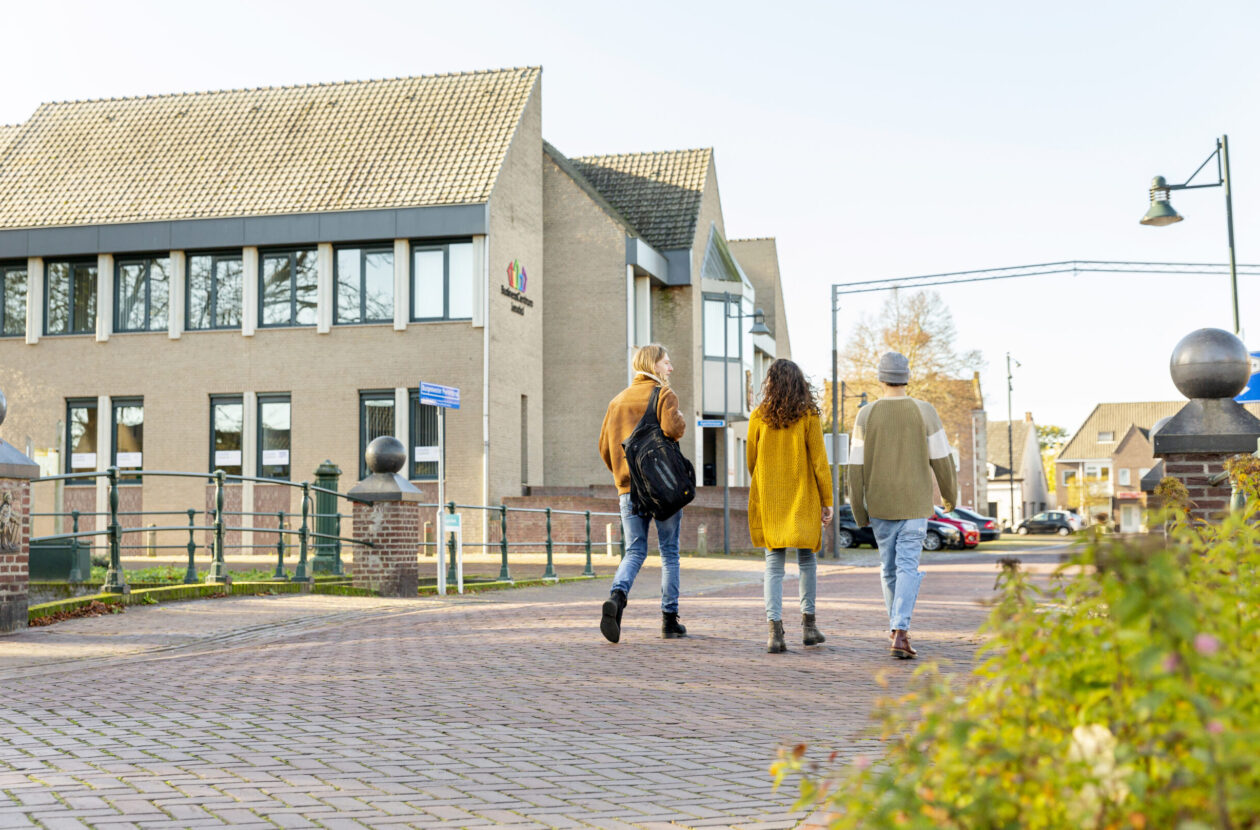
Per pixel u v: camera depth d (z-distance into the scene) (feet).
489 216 87.92
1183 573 7.88
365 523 47.21
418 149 92.99
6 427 94.27
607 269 102.89
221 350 91.45
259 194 91.66
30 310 93.91
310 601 42.73
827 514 27.14
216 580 44.21
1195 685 6.22
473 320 88.02
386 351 89.20
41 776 14.64
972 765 6.48
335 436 89.66
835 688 22.12
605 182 119.14
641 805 13.69
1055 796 6.07
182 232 90.94
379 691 21.99
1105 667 6.96
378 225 88.48
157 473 40.75
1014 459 311.68
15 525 31.89
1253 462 25.79
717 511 103.45
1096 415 326.03
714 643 29.14
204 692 21.89
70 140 100.17
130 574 54.13
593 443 102.22
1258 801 5.37
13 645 29.22
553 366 103.50
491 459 88.17
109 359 92.99
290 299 91.30
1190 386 28.84
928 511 26.07
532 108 97.71
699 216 114.62
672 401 28.55
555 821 12.89
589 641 29.84
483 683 22.94
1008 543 145.59
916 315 189.26
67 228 92.17
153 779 14.51
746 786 14.65
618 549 91.30
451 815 13.03
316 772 15.07
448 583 53.31
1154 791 5.90
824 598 44.68
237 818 12.61
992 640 7.97
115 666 25.86
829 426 173.37
